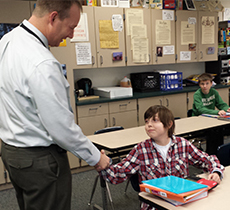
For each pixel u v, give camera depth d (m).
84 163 3.59
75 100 3.52
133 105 3.90
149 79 4.30
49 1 1.28
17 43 1.28
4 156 1.38
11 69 1.25
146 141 1.66
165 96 4.16
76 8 1.35
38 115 1.25
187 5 4.45
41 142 1.29
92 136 2.50
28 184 1.32
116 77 4.47
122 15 3.87
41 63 1.22
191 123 2.76
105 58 3.80
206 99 3.46
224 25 5.12
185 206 1.16
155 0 4.17
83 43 3.62
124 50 3.94
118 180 1.56
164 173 1.61
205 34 4.67
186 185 1.24
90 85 4.04
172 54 4.38
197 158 1.63
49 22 1.31
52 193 1.34
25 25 1.33
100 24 3.71
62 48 3.34
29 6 3.18
